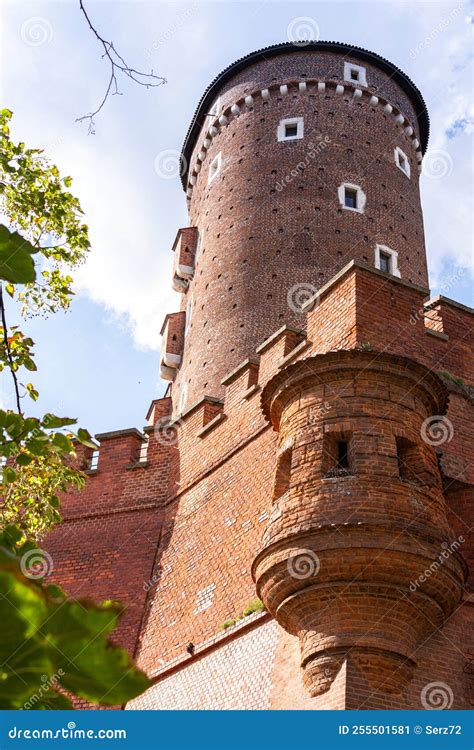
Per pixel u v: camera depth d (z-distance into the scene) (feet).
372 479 43.98
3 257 13.92
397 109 120.78
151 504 72.95
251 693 48.37
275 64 122.42
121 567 69.72
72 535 73.92
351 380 47.91
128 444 78.23
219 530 62.85
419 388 48.21
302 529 43.01
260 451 62.59
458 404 54.39
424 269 109.09
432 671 42.47
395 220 108.58
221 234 108.78
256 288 99.55
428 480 45.55
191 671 55.88
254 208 107.55
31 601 10.44
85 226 49.32
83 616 10.68
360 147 113.09
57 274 49.44
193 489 69.62
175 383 114.21
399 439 46.37
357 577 41.55
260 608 52.54
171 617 62.28
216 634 55.57
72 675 11.03
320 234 102.47
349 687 39.93
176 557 66.39
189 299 115.96
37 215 48.49
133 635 64.64
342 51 122.62
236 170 114.11
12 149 48.19
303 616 42.93
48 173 49.44
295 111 116.06
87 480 77.10
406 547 41.70
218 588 59.11
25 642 10.63
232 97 123.03
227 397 70.79
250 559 57.21
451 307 59.67
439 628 44.09
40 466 50.42
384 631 41.27
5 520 52.29
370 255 102.78
